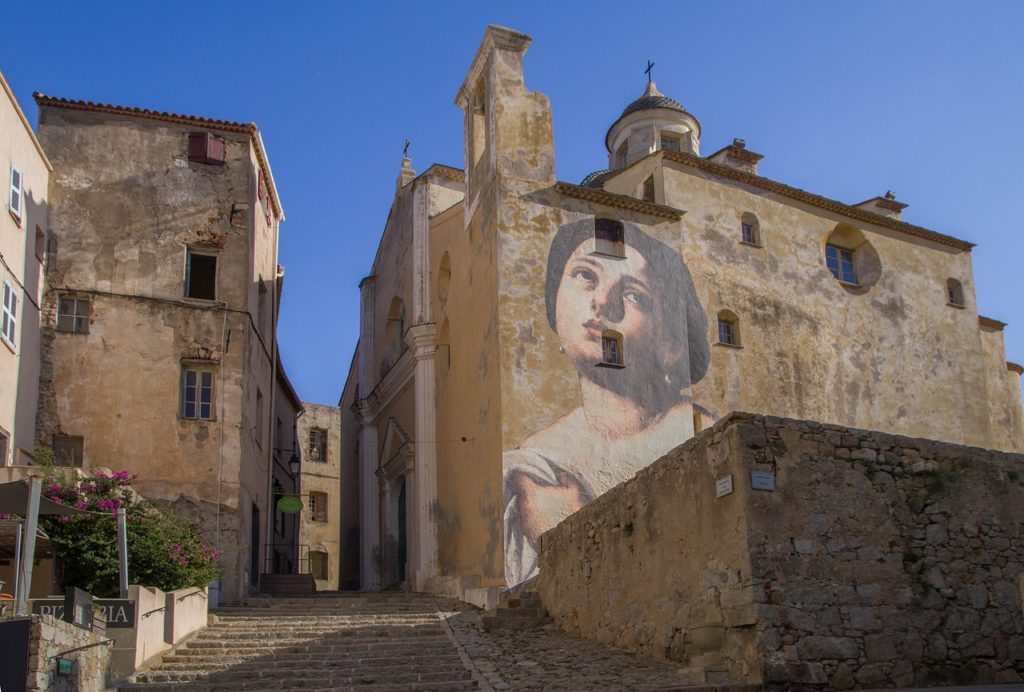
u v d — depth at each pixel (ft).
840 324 99.45
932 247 110.11
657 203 92.53
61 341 76.07
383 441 109.09
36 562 51.49
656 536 48.57
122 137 82.17
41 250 76.69
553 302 79.66
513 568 71.61
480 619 60.18
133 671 45.11
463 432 84.64
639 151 115.85
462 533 82.23
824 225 102.27
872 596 42.47
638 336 82.53
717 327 90.79
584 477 76.02
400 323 111.75
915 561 43.91
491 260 80.69
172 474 74.90
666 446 80.23
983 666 43.34
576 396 78.02
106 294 77.87
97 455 74.13
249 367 81.51
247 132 85.10
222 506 75.00
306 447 153.58
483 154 86.79
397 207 112.88
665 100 118.93
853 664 41.06
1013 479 47.57
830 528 42.88
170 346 77.97
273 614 65.21
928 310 106.83
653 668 45.14
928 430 101.96
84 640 39.06
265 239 93.45
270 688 43.86
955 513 45.60
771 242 97.30
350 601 72.79
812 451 43.88
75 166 80.48
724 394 88.89
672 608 46.32
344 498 128.88
